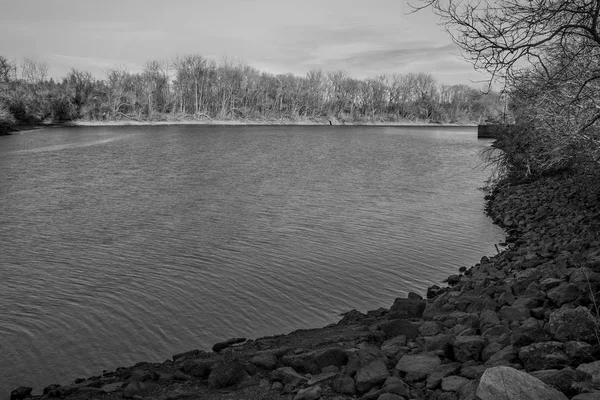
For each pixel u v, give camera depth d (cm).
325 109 17812
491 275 1313
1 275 1483
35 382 923
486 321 805
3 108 9262
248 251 1731
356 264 1598
